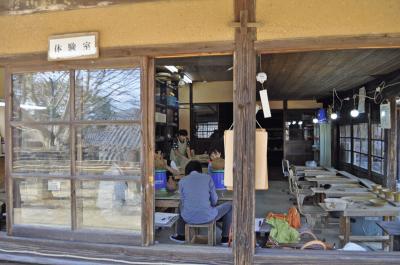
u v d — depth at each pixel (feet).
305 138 37.04
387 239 12.78
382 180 20.27
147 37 8.66
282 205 22.22
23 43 9.38
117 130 8.96
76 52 8.91
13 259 9.42
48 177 9.34
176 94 28.71
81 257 9.00
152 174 8.89
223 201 13.98
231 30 8.26
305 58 14.29
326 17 7.90
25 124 9.52
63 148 9.31
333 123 32.35
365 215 12.68
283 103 36.78
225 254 8.39
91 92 9.10
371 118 22.53
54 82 9.34
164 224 11.76
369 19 7.78
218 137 32.04
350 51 12.87
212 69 22.31
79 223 9.22
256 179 8.35
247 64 8.13
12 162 9.62
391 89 18.16
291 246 9.91
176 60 14.98
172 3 8.50
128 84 8.85
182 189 12.42
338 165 31.48
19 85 9.63
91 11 8.92
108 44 8.84
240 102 8.16
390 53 13.28
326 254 8.19
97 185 9.12
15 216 9.65
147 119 8.77
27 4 9.04
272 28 8.07
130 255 8.73
